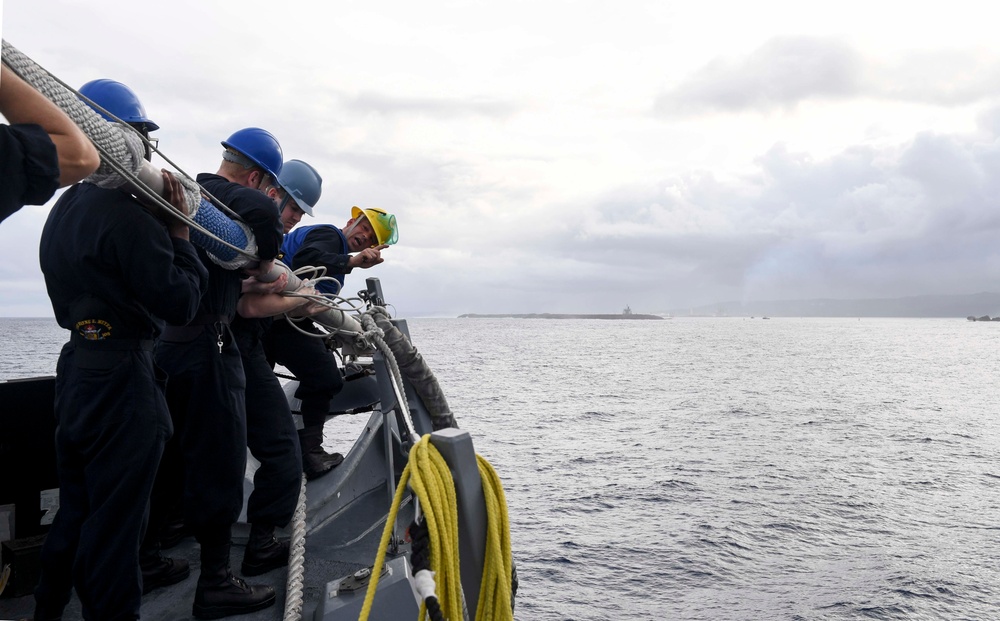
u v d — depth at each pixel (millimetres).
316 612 2588
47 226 2496
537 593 25000
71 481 2568
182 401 3012
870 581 27406
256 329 3521
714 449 55562
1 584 3227
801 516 36656
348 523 4168
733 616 23547
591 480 43594
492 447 54594
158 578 3336
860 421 72812
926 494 42250
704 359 170875
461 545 1849
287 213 4500
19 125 1435
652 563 28609
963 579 27891
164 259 2352
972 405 87688
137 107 2641
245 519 3984
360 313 3385
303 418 4562
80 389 2426
